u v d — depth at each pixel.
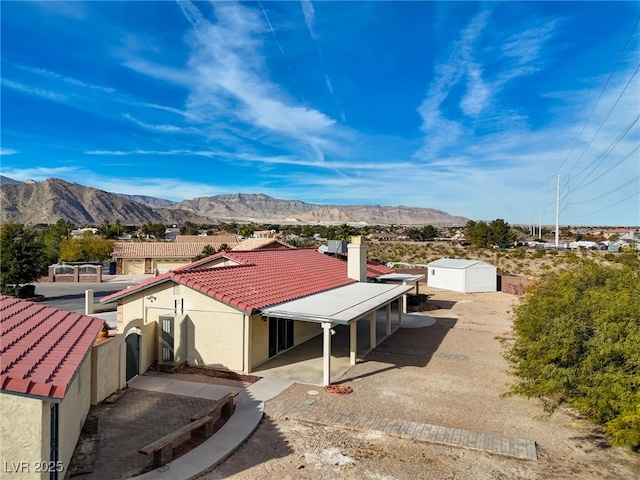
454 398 13.42
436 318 26.98
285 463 9.45
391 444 10.35
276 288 18.72
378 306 17.59
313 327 21.78
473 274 38.97
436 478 8.89
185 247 57.81
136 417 11.71
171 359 16.25
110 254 55.66
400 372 16.05
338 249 33.56
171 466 9.11
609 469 9.29
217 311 15.98
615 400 9.47
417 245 81.94
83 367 10.80
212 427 10.99
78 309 29.39
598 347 9.98
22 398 6.87
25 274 32.72
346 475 8.98
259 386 14.23
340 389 13.94
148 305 16.80
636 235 101.06
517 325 13.04
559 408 12.56
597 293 10.82
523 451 9.98
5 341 8.60
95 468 9.06
